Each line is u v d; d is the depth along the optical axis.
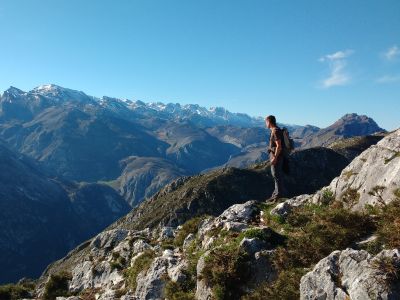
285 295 11.62
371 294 9.11
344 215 13.03
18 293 31.02
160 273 18.27
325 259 10.90
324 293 10.30
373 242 11.22
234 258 13.97
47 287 28.19
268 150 17.58
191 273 16.62
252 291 13.18
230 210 19.81
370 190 15.74
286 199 18.91
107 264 26.67
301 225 15.71
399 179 14.28
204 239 18.80
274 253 13.62
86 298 23.50
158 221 179.00
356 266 10.15
